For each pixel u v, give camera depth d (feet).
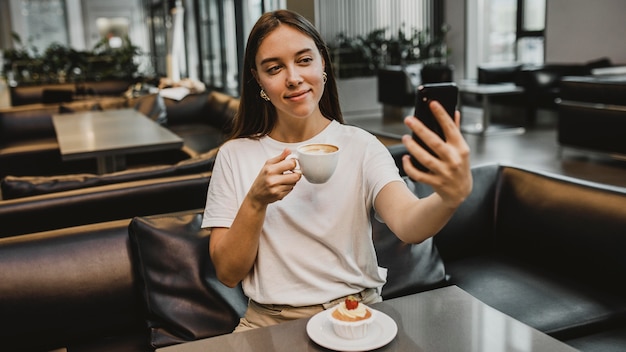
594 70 23.29
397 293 7.39
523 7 31.37
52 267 6.44
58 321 6.40
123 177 8.20
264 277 4.90
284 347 4.08
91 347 6.44
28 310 6.27
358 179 4.96
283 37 4.71
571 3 28.14
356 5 35.12
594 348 6.23
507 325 4.26
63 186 7.84
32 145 19.30
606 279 7.38
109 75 31.04
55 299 6.38
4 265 6.28
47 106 21.63
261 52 4.76
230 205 5.08
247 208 4.50
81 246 6.64
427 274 7.62
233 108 19.31
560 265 7.99
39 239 6.59
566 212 7.87
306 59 4.75
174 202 7.89
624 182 16.29
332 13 34.68
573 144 19.67
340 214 4.88
